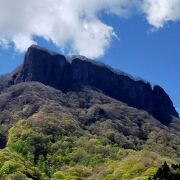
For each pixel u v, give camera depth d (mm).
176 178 196000
